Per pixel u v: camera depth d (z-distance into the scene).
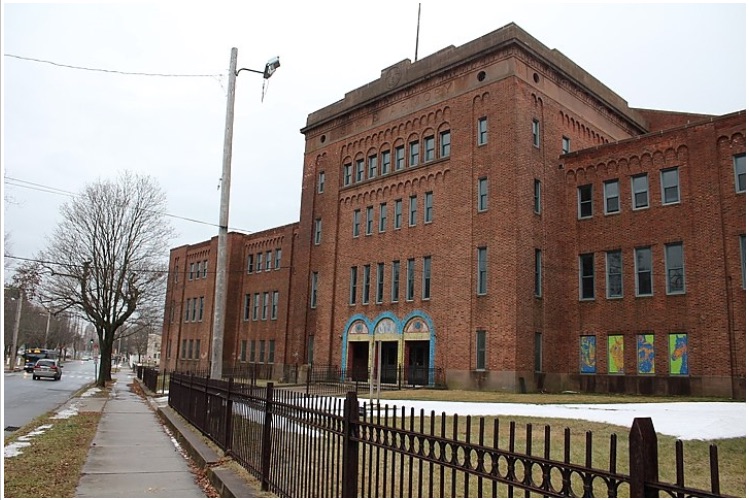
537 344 29.59
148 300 53.03
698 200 27.39
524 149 30.36
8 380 43.66
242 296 54.88
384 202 37.38
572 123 34.03
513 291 28.66
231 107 18.53
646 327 28.41
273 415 8.48
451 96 33.91
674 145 28.59
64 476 9.67
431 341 32.22
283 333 48.00
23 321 83.50
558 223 31.83
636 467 3.05
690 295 27.11
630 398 24.20
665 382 27.25
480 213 30.95
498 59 31.62
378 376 26.33
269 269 52.00
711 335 26.11
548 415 16.20
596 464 10.23
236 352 54.12
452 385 30.47
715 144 27.09
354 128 40.66
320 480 6.70
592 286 30.83
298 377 40.59
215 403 12.77
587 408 18.52
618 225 30.17
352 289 38.62
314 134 44.09
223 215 17.69
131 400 28.55
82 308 44.53
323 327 39.97
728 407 18.95
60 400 27.05
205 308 58.31
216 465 10.33
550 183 31.72
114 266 44.53
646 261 29.03
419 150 35.53
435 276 32.88
